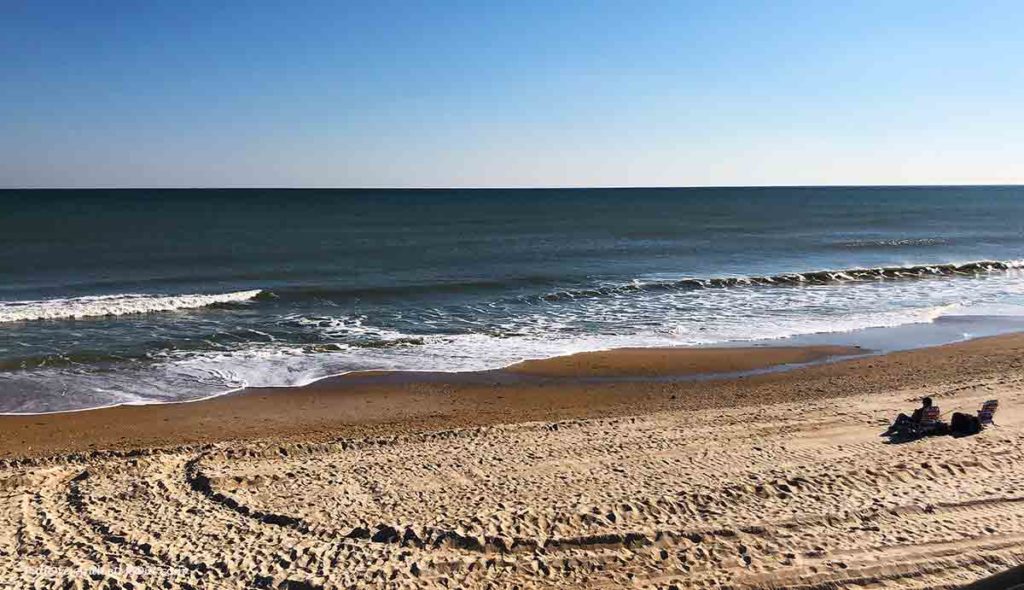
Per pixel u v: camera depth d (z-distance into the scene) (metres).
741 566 7.45
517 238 57.88
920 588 6.99
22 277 33.81
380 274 35.84
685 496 9.15
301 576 7.24
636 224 76.19
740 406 14.85
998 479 9.74
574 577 7.34
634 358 19.00
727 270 37.91
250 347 19.92
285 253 45.16
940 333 22.16
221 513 8.88
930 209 108.44
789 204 128.88
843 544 7.84
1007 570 6.74
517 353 19.45
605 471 10.39
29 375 16.84
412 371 17.64
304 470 10.47
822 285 31.98
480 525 8.27
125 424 13.70
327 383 16.61
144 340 20.52
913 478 9.77
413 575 7.31
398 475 10.28
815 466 10.41
